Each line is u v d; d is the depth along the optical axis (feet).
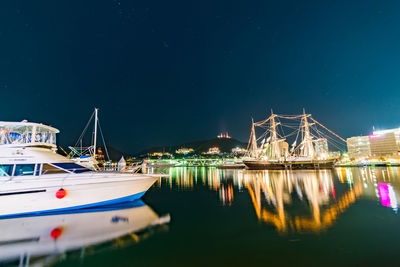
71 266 23.95
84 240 31.30
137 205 53.78
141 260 24.97
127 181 51.42
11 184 41.78
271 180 116.37
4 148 43.68
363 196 60.75
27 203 42.60
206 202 59.11
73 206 46.16
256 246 28.17
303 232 33.04
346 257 24.47
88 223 39.11
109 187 49.65
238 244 29.07
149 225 38.17
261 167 249.34
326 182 98.73
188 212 47.44
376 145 398.21
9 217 41.42
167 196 70.33
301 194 67.56
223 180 127.34
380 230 32.89
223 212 47.11
